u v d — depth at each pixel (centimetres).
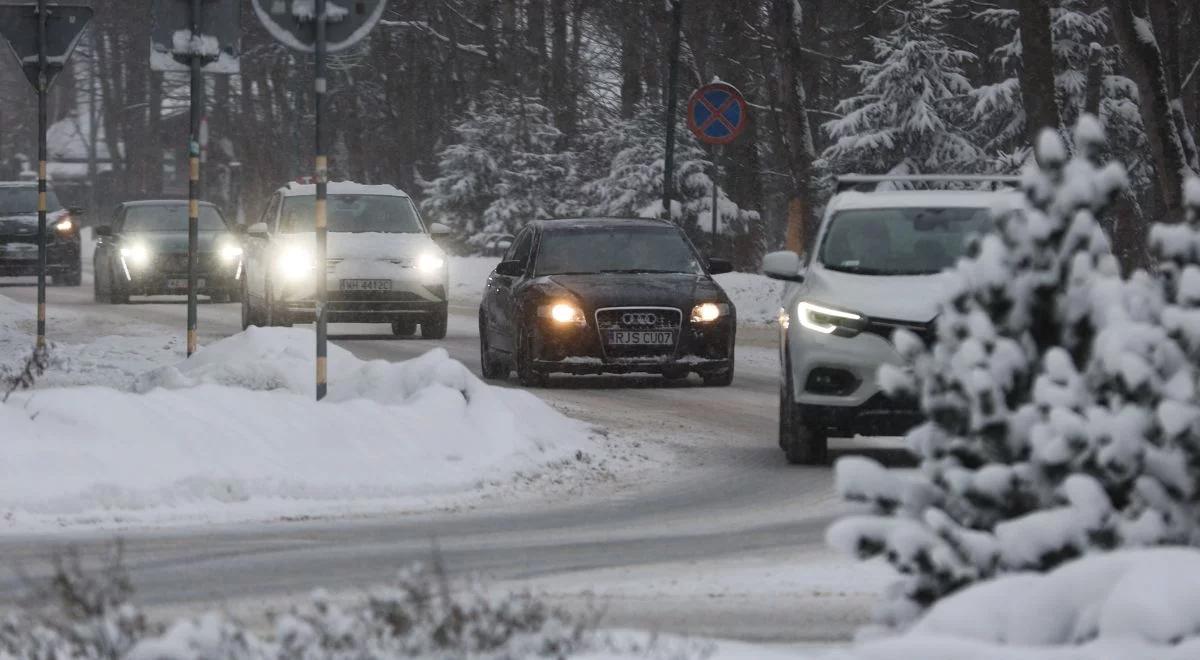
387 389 4166
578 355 5441
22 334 7112
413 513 3209
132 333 7494
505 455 3697
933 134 10175
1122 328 1603
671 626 2122
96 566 2558
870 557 1568
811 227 9962
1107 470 1552
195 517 3056
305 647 1509
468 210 14775
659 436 4409
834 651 1443
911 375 1700
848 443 4366
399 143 16462
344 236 7288
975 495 1598
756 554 2759
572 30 15888
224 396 3597
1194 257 1673
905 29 10369
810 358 3797
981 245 1758
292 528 2984
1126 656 1289
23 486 3042
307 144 17812
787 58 9944
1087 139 1738
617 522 3127
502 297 5784
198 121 4947
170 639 1480
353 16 3775
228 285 9938
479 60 16038
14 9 5603
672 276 5678
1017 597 1393
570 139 15250
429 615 1568
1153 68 7294
